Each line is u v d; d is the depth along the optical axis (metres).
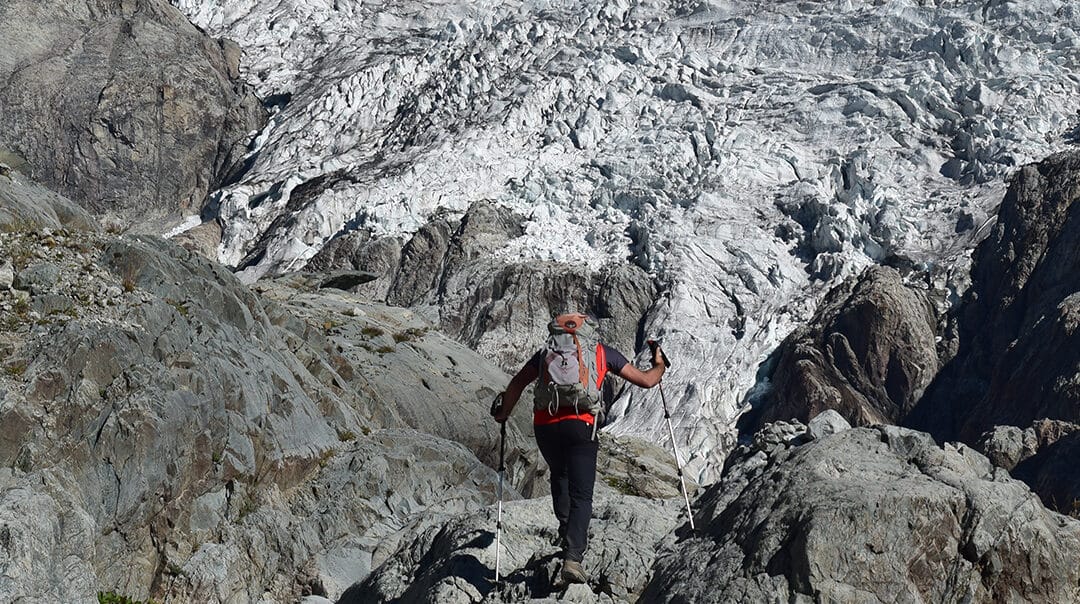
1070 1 106.69
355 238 98.31
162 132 110.31
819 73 110.62
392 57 121.38
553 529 8.05
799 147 101.81
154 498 10.23
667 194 98.56
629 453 20.92
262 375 12.62
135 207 108.44
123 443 10.02
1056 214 83.75
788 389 80.00
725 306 90.06
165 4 123.12
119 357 10.48
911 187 96.06
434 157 104.56
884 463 6.63
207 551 10.47
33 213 12.02
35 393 9.67
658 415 79.88
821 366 80.75
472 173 103.38
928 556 5.88
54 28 111.31
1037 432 54.78
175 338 11.39
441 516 11.78
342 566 11.63
